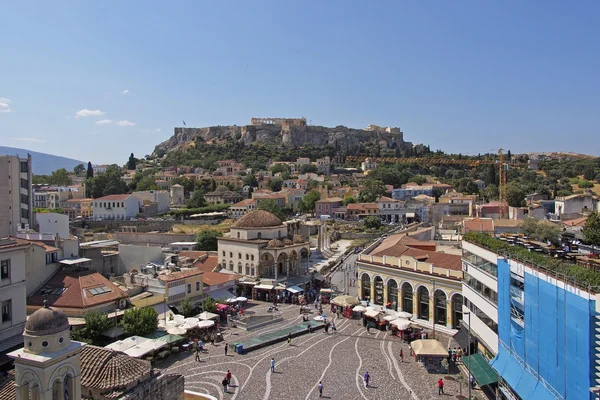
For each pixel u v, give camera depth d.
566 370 38.66
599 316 34.62
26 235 92.56
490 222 120.62
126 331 67.12
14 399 35.53
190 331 75.94
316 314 89.69
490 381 52.50
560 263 42.69
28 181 135.38
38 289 75.06
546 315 42.12
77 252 87.81
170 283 83.81
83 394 38.12
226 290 99.00
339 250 162.62
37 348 31.66
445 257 84.06
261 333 77.25
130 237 174.75
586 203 171.12
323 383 57.97
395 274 86.31
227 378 56.28
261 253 108.88
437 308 79.50
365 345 72.25
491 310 57.47
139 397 38.53
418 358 65.81
